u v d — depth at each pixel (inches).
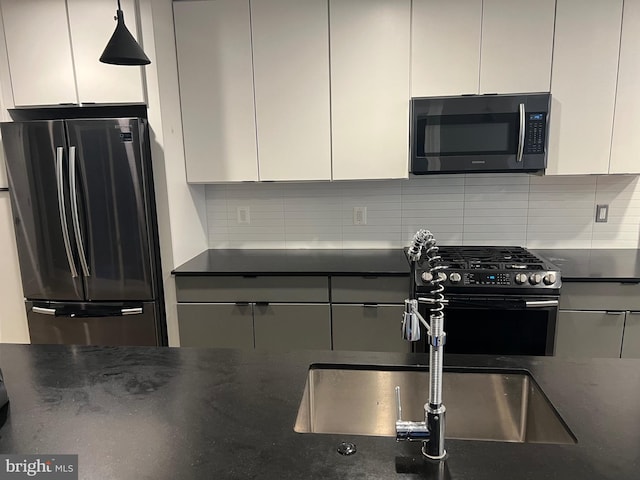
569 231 114.3
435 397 36.6
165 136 99.6
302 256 114.3
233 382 50.3
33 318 103.6
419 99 98.9
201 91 106.3
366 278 97.8
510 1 95.3
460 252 106.5
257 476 34.7
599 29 94.4
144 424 42.3
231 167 108.7
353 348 101.1
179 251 106.7
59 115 109.0
